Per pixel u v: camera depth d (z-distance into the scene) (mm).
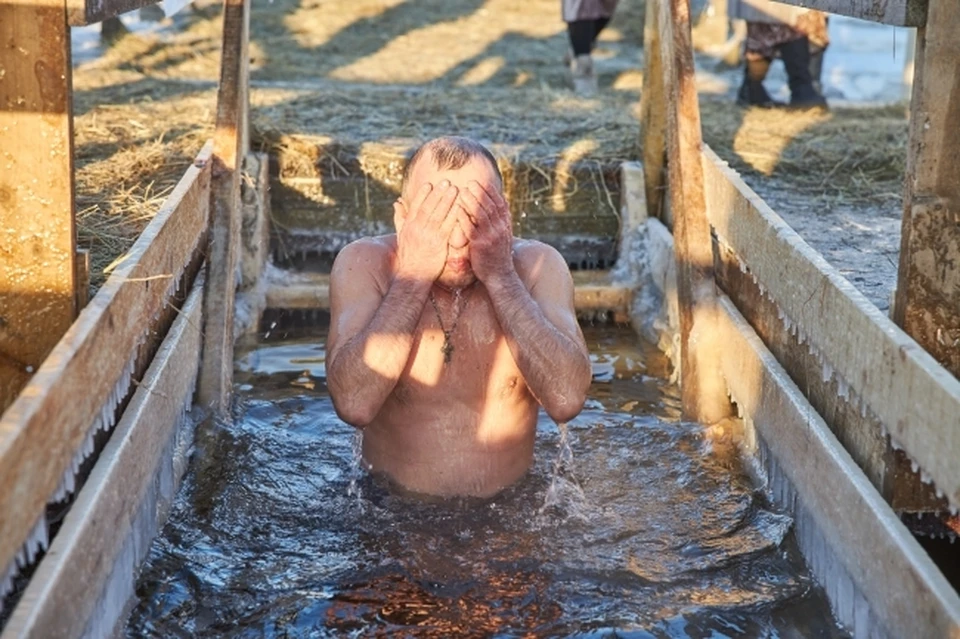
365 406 3322
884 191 5691
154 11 10031
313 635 2953
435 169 3371
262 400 4516
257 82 7855
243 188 5363
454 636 2953
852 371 3129
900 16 2883
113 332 3004
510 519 3488
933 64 2861
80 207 4543
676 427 4281
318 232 5879
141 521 3205
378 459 3646
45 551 2611
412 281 3344
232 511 3568
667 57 4809
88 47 8938
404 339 3324
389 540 3377
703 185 4594
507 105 7219
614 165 5910
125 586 3018
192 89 7391
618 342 5309
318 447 4055
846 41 12164
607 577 3234
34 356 3166
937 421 2600
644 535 3467
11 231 3098
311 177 5848
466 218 3326
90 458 2982
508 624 3010
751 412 3980
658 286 5375
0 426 2236
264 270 5535
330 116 6660
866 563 2887
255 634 2967
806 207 5367
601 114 6969
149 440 3287
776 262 3816
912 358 2736
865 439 3098
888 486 2957
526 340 3320
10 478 2195
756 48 7590
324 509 3561
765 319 3994
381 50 9508
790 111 7441
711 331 4406
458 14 11016
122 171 5199
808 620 3119
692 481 3840
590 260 5941
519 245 3637
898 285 3064
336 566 3262
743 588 3232
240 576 3215
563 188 5891
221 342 4281
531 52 9625
